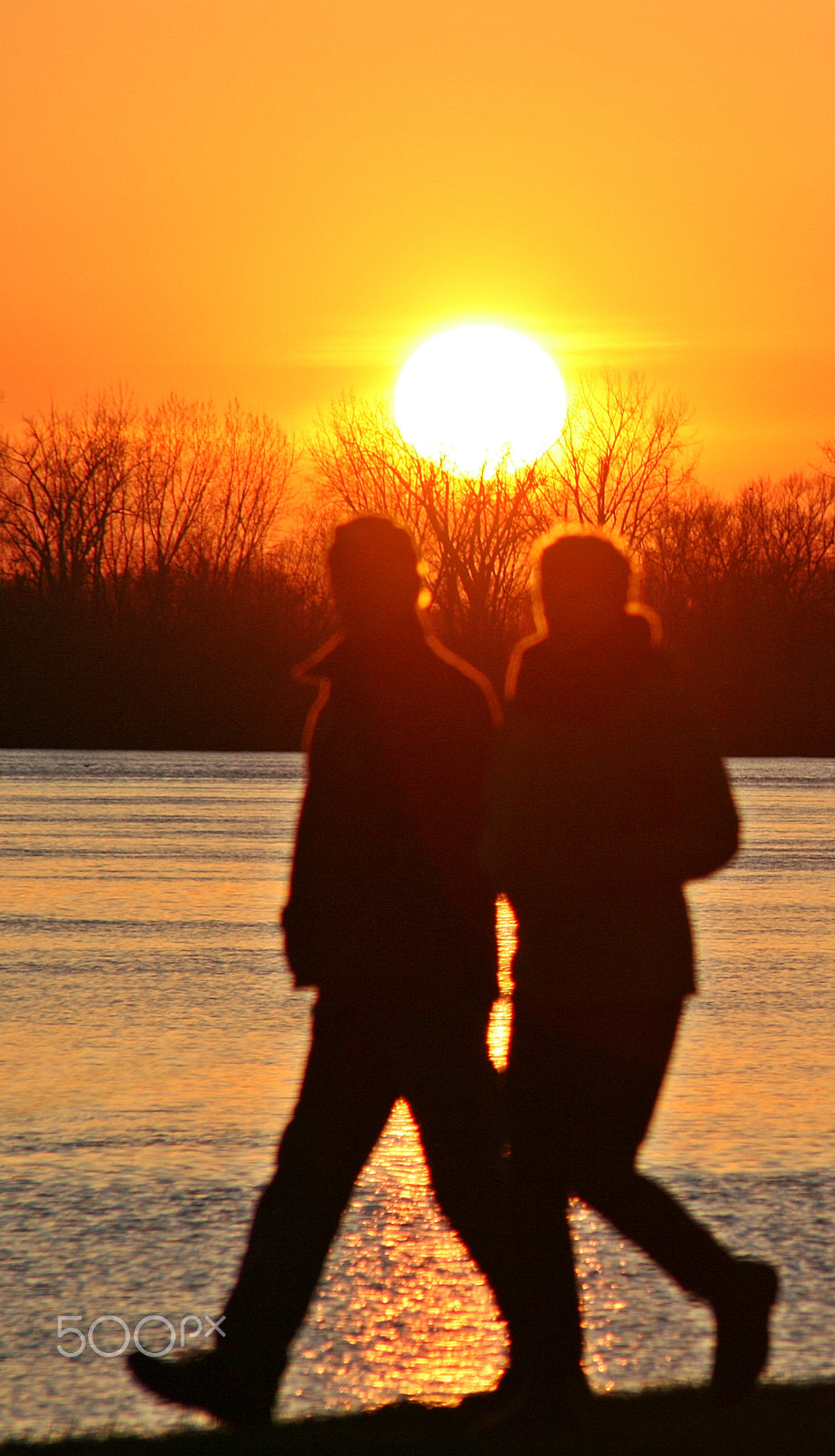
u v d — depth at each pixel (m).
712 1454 15.62
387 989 17.97
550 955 16.47
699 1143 31.64
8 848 107.69
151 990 50.19
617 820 16.31
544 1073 16.53
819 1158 30.55
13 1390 19.86
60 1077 37.12
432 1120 17.92
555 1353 16.53
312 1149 18.02
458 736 18.23
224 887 82.88
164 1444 16.47
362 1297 23.05
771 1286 16.73
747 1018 46.12
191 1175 29.02
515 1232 16.64
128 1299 22.78
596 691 16.58
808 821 144.00
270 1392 17.58
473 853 18.14
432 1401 18.39
